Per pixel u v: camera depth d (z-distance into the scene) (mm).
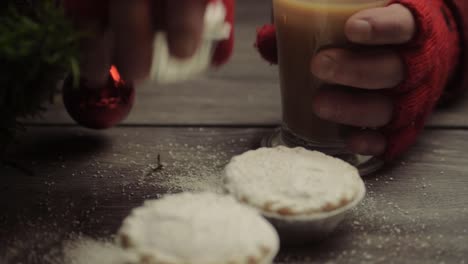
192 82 665
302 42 531
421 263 459
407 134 540
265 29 588
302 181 469
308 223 455
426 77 534
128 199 512
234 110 621
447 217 497
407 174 539
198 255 410
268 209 455
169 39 453
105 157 557
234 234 420
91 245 470
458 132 588
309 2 521
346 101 523
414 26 509
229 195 465
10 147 565
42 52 439
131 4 447
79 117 556
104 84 546
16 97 458
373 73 508
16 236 478
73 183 527
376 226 489
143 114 613
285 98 560
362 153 534
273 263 458
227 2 527
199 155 560
